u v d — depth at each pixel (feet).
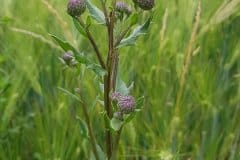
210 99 2.52
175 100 2.46
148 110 2.52
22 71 2.58
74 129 2.45
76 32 2.06
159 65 2.50
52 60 2.64
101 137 2.43
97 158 1.74
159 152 2.35
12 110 2.44
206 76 2.55
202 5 2.61
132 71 2.54
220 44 2.63
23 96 2.66
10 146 2.41
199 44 2.57
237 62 2.70
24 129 2.56
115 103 1.56
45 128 2.47
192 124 2.58
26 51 2.63
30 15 2.79
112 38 1.57
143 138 2.52
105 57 2.48
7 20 2.39
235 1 2.41
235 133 2.51
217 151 2.52
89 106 2.41
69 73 2.51
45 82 2.61
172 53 2.57
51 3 2.71
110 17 1.56
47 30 2.72
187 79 2.54
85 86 2.41
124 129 2.39
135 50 2.55
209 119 2.52
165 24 2.41
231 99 2.56
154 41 2.57
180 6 2.61
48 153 2.41
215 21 2.42
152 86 2.51
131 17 1.55
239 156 2.36
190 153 2.48
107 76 1.60
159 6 2.56
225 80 2.58
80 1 1.53
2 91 2.41
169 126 2.38
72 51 1.55
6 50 2.68
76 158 2.43
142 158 2.42
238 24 2.68
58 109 2.43
